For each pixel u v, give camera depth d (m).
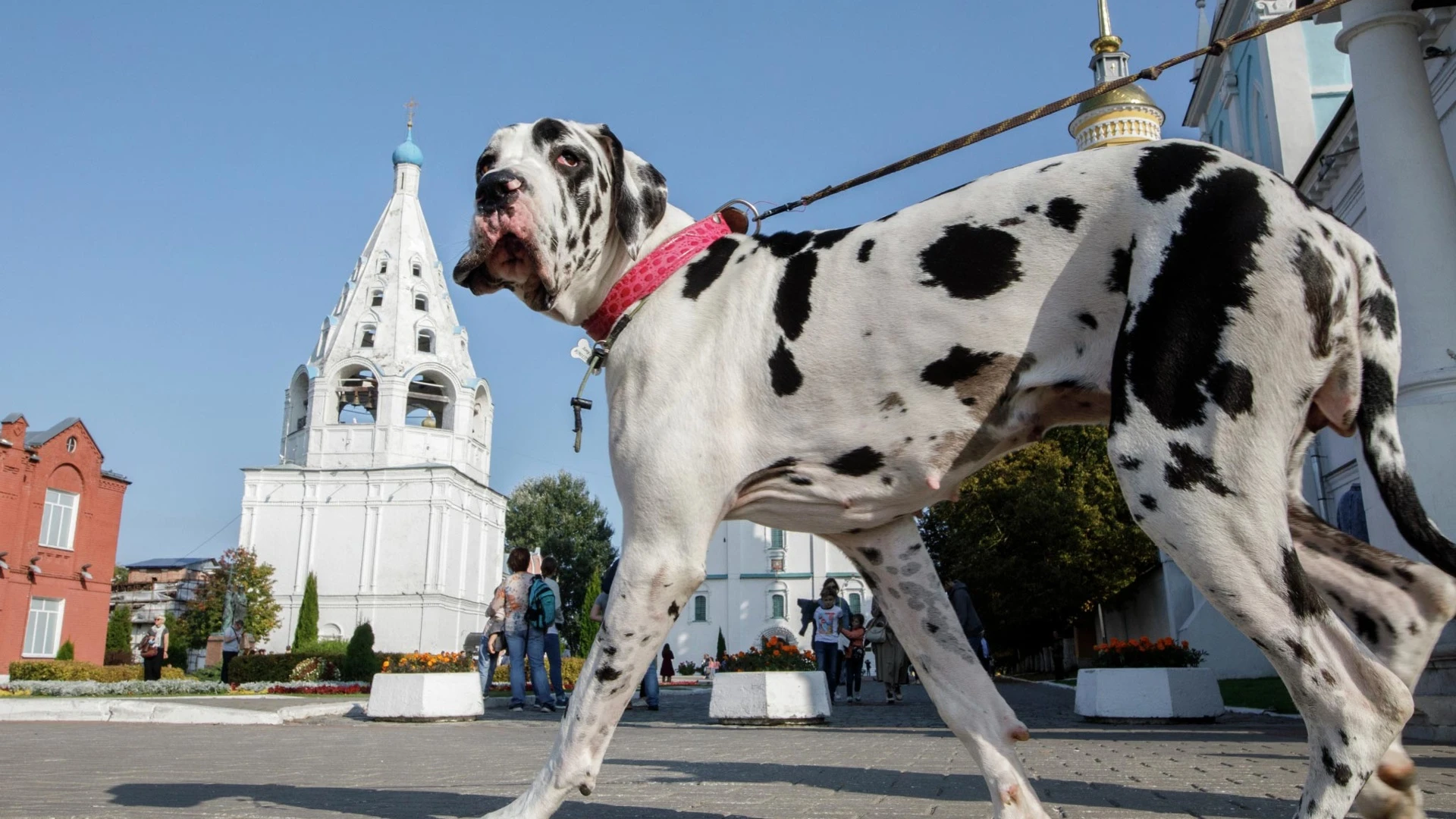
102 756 7.68
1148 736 8.99
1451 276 8.58
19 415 44.75
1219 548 2.57
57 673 33.94
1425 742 7.24
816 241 3.31
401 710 13.30
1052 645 53.09
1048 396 3.00
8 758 7.42
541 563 16.47
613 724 3.10
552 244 3.42
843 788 5.07
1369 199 9.30
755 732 10.71
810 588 68.81
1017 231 3.00
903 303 3.08
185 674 36.97
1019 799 3.15
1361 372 2.78
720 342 3.26
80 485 48.00
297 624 57.19
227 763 7.00
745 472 3.20
